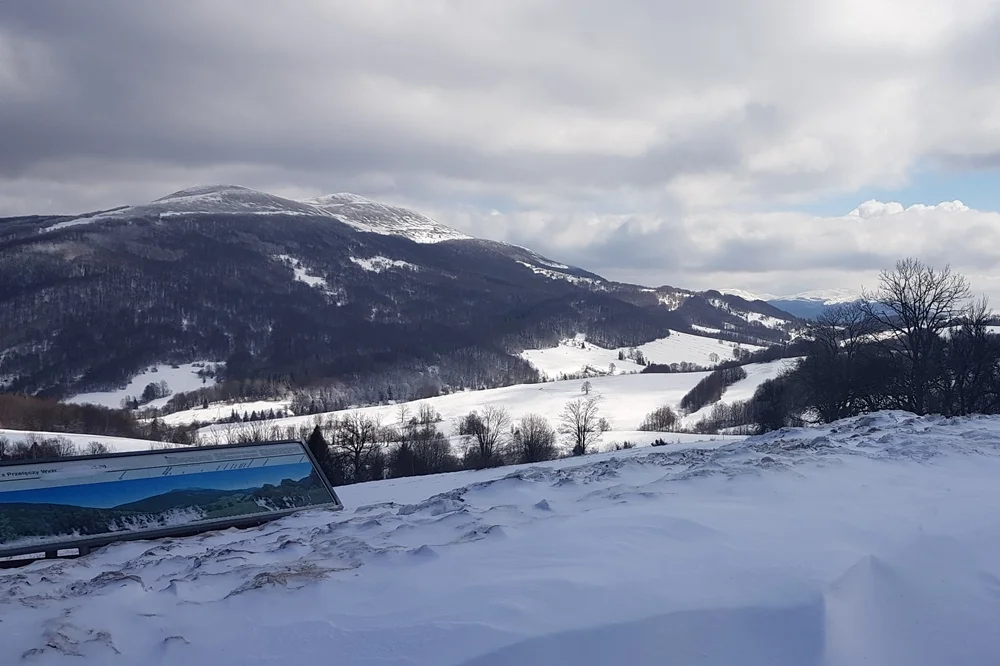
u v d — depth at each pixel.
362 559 8.09
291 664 5.57
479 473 27.34
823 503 9.39
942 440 14.38
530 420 72.94
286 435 76.81
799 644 5.44
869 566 6.73
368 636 5.84
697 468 12.16
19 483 12.20
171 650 5.83
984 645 5.72
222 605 6.76
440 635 5.70
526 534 8.48
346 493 21.70
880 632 5.86
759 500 9.63
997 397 36.44
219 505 13.41
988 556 7.28
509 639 5.51
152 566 9.26
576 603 6.05
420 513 11.61
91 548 11.83
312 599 6.82
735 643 5.51
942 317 36.56
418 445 62.06
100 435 75.44
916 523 8.23
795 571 6.45
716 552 7.21
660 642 5.50
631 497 10.18
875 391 38.56
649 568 6.82
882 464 12.25
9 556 11.11
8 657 5.71
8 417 79.19
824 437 15.59
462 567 7.32
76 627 6.23
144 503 12.78
